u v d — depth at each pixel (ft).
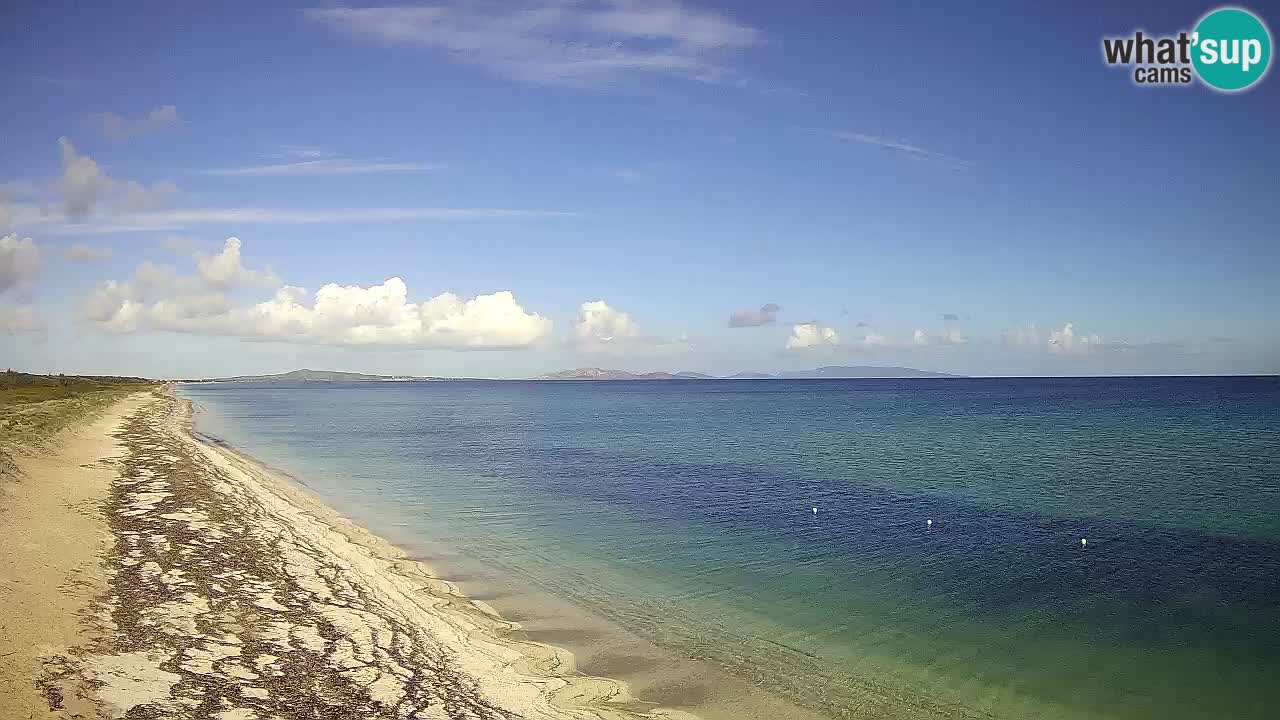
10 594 40.34
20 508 61.93
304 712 32.65
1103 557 69.31
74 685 31.32
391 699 35.45
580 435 217.77
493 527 83.20
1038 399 468.75
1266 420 247.91
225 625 42.32
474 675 40.98
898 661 45.09
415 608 52.01
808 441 189.98
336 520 84.43
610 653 45.88
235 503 81.25
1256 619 52.65
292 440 203.10
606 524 84.69
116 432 155.12
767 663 44.62
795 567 66.18
